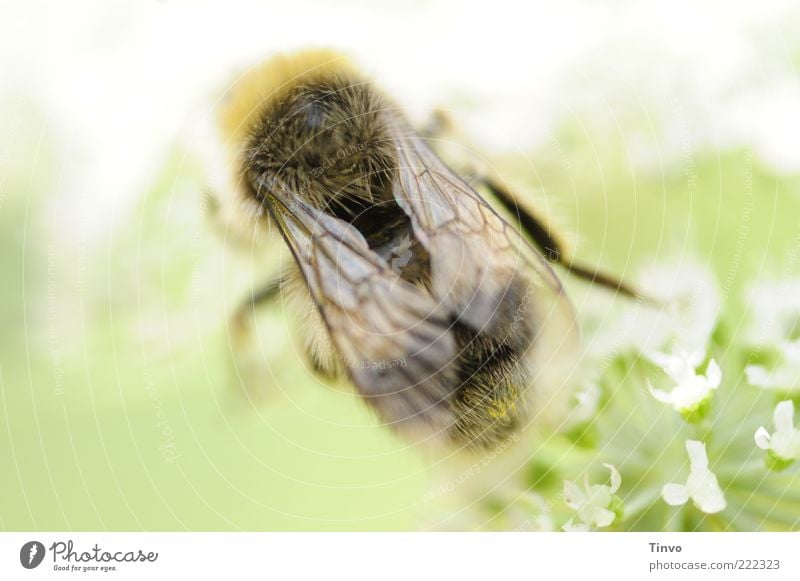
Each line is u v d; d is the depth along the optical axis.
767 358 0.12
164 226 0.13
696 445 0.12
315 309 0.13
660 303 0.12
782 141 0.13
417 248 0.12
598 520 0.12
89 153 0.13
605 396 0.12
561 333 0.12
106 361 0.13
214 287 0.13
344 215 0.12
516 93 0.13
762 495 0.12
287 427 0.13
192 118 0.13
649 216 0.13
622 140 0.13
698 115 0.13
